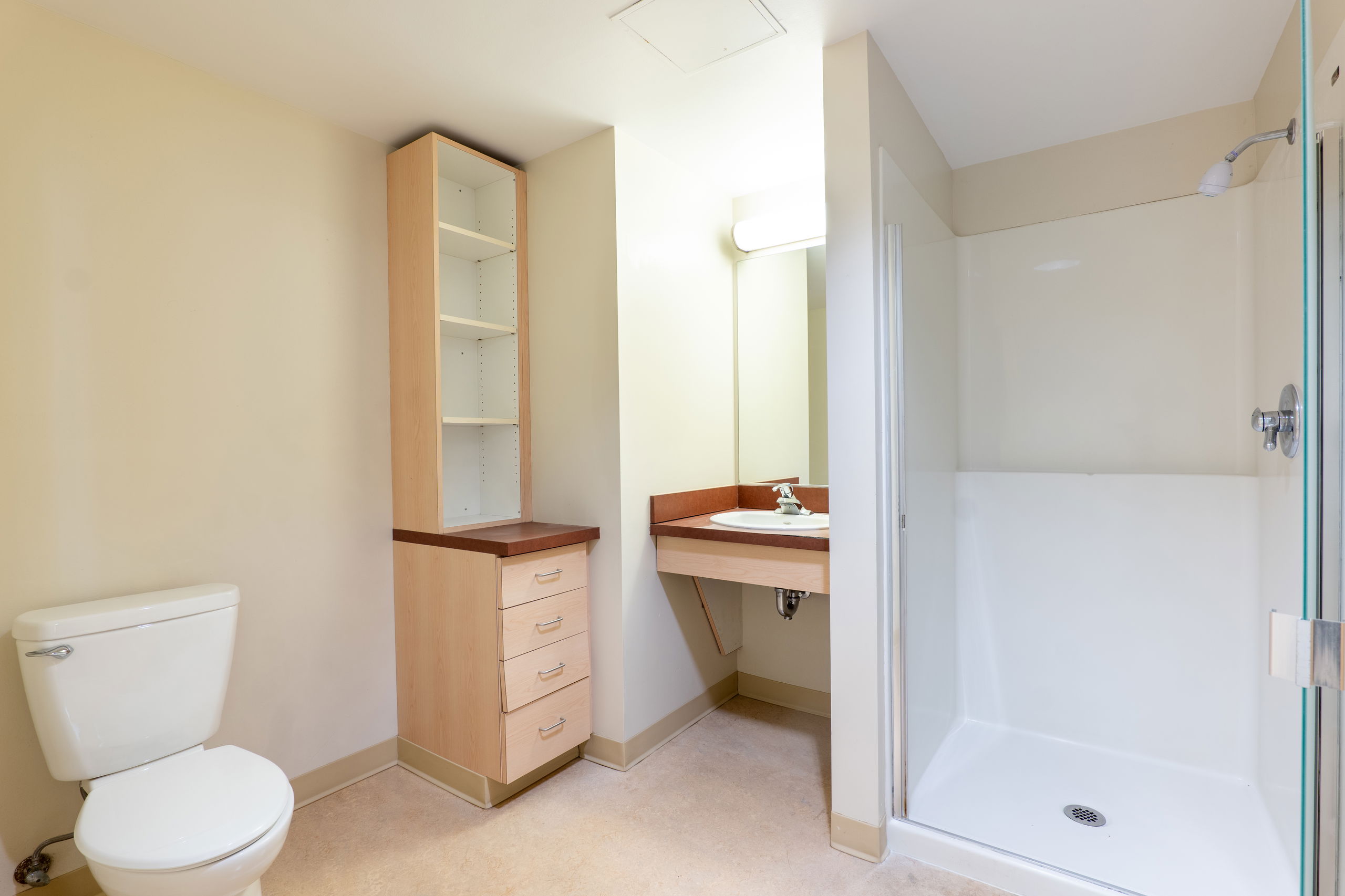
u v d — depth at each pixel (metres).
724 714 2.73
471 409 2.57
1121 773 2.08
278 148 2.05
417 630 2.24
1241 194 2.09
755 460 2.83
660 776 2.22
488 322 2.45
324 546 2.15
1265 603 1.86
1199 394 2.16
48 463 1.60
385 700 2.30
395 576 2.33
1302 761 0.82
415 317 2.25
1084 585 2.28
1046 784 2.02
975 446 2.52
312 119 2.13
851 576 1.79
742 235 2.72
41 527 1.59
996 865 1.66
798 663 2.78
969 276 2.54
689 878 1.70
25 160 1.57
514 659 2.01
